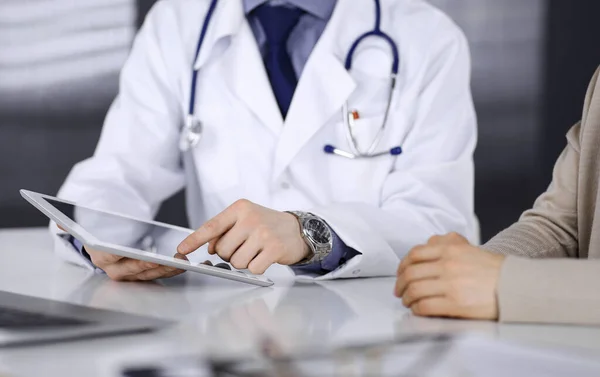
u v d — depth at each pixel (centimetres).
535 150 402
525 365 68
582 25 396
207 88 175
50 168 388
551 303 86
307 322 88
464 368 67
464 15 396
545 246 123
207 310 95
